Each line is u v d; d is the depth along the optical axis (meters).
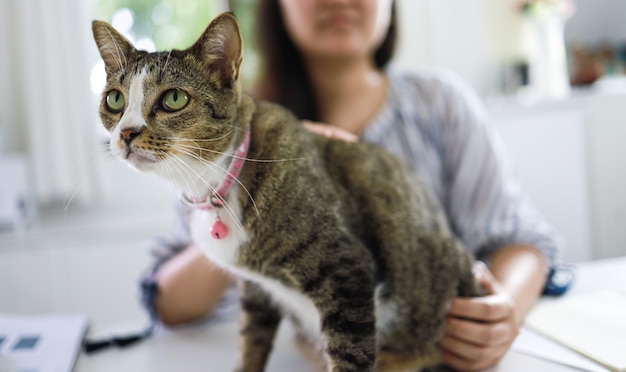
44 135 2.05
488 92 2.40
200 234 0.85
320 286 0.75
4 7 2.08
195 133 0.76
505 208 1.29
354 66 1.37
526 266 1.11
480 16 2.36
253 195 0.77
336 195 0.82
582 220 2.08
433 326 0.87
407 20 2.36
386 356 0.88
